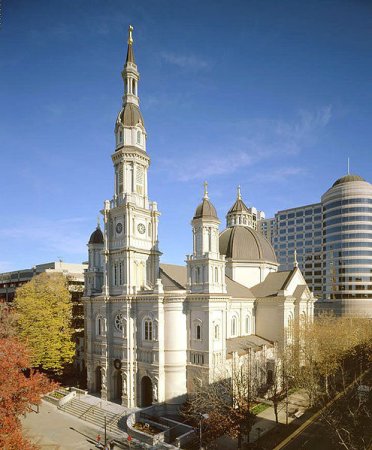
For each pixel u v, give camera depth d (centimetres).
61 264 11156
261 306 7325
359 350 7575
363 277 12812
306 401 5747
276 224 18150
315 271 16538
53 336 6756
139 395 5747
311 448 4144
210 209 5741
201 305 5434
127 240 6169
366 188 13088
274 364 6072
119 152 6588
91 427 5022
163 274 6631
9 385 3012
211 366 5284
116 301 6159
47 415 5481
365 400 5150
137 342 5881
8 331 6419
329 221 13738
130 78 6975
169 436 4641
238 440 4181
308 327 6831
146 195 6738
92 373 6475
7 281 12381
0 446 2592
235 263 7769
